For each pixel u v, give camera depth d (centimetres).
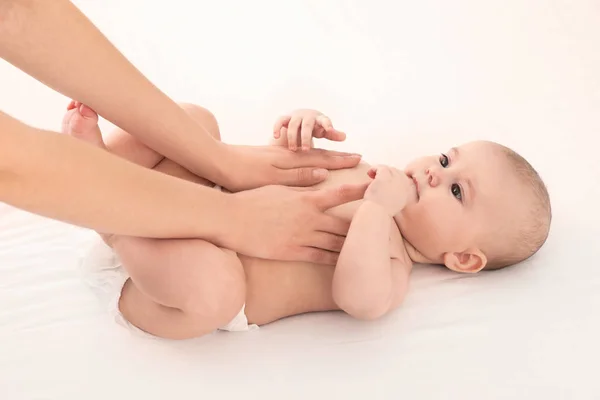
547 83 171
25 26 88
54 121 159
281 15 191
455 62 178
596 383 97
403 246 125
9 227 131
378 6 193
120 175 87
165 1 193
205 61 177
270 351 103
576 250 124
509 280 120
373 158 148
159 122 103
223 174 113
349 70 175
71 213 83
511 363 100
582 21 190
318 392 96
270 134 155
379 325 109
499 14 192
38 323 108
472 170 122
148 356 102
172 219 94
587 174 142
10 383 97
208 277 98
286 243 108
